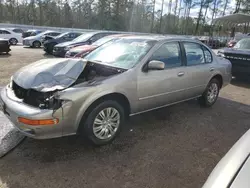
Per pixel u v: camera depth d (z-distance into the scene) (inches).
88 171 95.3
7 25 1005.2
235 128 144.6
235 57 265.7
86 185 87.4
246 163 52.1
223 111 174.9
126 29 1695.4
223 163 56.5
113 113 116.3
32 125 93.0
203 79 165.3
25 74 117.4
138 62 125.0
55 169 95.5
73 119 100.0
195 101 193.9
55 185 86.5
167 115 161.2
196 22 1630.2
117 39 157.4
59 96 95.7
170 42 142.4
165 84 136.1
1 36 732.7
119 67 124.4
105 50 149.4
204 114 166.4
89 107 105.9
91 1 1674.5
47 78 111.3
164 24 1765.5
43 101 99.2
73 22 1699.1
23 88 106.0
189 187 88.9
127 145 117.3
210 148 118.6
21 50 547.5
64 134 100.9
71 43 396.2
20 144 112.9
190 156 110.0
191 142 123.9
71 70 117.6
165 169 99.1
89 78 118.1
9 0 1620.3
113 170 96.8
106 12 1681.8
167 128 140.0
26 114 93.5
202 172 98.2
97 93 105.0
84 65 122.6
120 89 113.4
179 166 101.7
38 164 98.3
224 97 216.4
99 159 104.0
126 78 116.3
